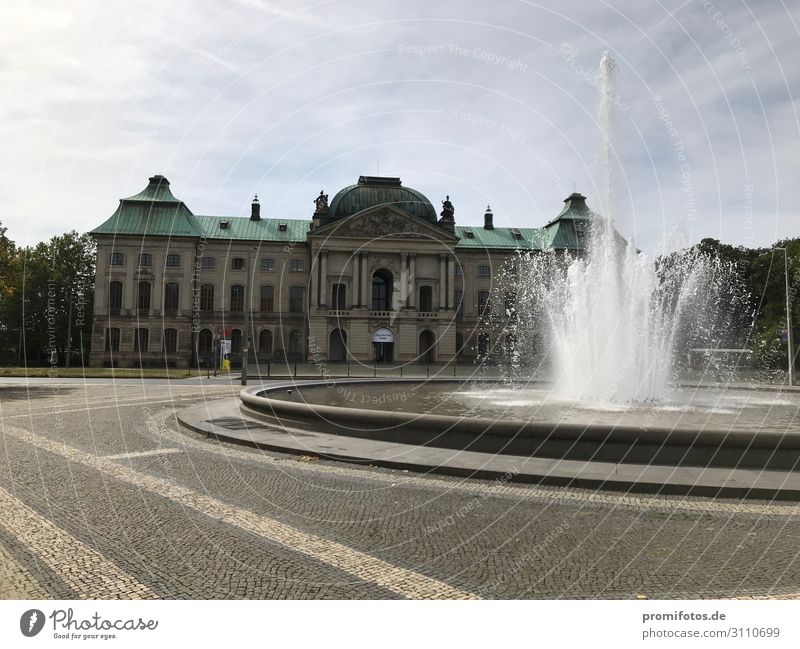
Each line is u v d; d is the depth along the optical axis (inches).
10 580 247.8
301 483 425.7
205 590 239.9
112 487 409.1
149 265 3275.1
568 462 456.1
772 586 249.3
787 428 549.6
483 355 3528.5
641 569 267.1
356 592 240.1
